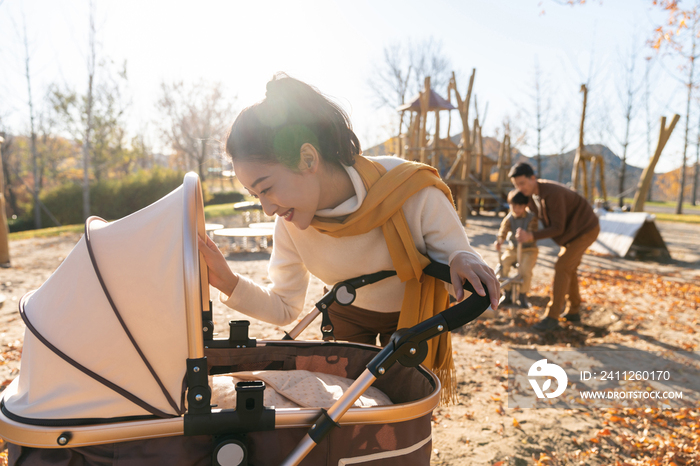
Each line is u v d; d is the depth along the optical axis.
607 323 5.51
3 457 2.00
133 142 26.33
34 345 1.02
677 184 58.22
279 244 1.68
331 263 1.56
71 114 21.94
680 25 9.27
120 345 1.01
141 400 1.00
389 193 1.35
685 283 7.91
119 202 24.45
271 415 1.03
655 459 2.46
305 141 1.24
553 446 2.58
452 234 1.43
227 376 1.42
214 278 1.49
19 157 30.94
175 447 0.99
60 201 23.91
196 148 28.84
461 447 2.54
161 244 1.02
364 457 1.10
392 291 1.63
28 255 10.14
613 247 10.89
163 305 1.01
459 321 1.12
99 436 0.94
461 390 3.33
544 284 7.62
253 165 1.21
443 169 18.56
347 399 1.05
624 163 30.98
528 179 5.09
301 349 1.59
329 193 1.38
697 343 4.66
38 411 0.97
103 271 1.03
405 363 1.10
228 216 18.70
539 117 32.66
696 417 3.02
